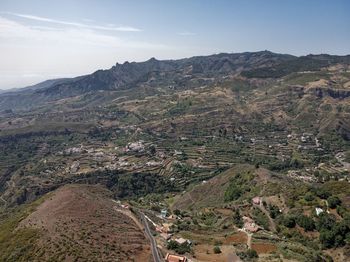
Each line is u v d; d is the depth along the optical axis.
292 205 170.62
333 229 142.00
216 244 146.12
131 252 130.25
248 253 134.25
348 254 133.75
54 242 129.88
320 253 135.50
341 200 162.75
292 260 127.69
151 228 162.12
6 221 175.25
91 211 160.75
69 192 181.88
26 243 133.12
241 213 182.75
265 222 166.12
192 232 162.50
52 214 154.00
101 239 134.62
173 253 135.25
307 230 151.50
